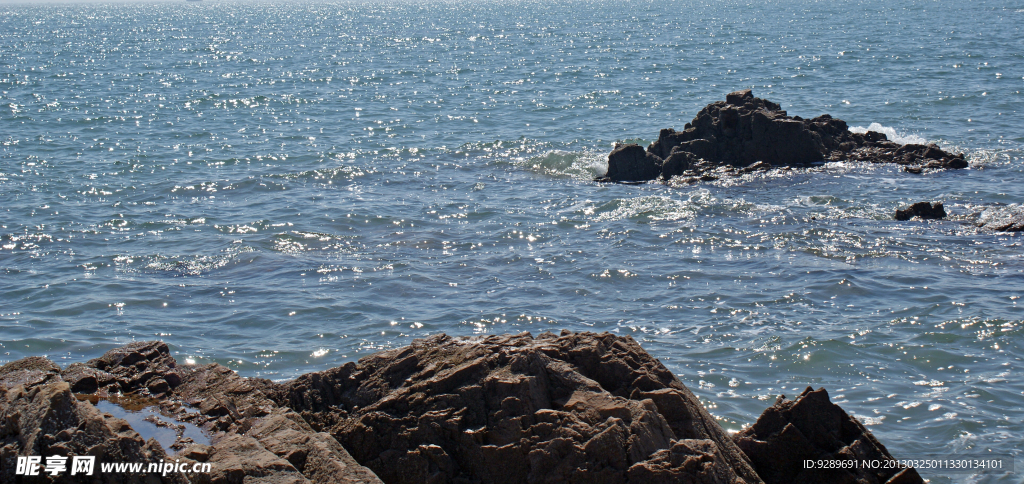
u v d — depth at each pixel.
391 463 9.34
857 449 10.12
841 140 33.53
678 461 8.65
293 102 54.97
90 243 23.45
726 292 19.09
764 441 10.35
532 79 65.06
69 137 41.81
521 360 9.95
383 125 45.09
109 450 7.55
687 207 26.22
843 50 78.75
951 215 24.67
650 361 10.72
